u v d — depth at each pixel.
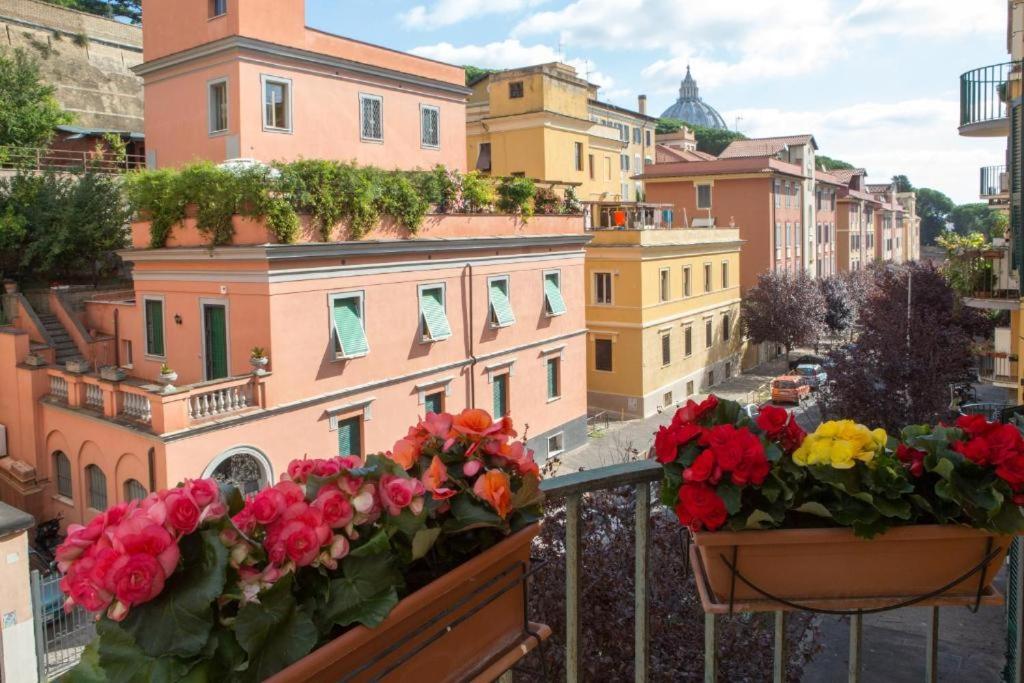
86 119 45.25
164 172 21.58
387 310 22.77
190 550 1.93
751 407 28.25
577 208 31.48
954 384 30.17
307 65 25.16
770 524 2.84
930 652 3.62
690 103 184.38
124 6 58.72
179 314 22.02
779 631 3.65
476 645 2.63
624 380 37.88
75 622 14.37
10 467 23.19
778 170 54.53
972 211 140.38
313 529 2.10
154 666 1.89
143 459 18.78
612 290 37.78
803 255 62.62
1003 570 11.22
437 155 30.38
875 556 2.91
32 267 29.75
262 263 19.47
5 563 11.87
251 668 1.94
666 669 7.66
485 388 26.67
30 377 22.98
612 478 3.19
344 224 21.36
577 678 3.23
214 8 23.89
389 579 2.21
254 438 19.45
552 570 7.46
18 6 43.03
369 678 2.23
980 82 18.61
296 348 20.30
